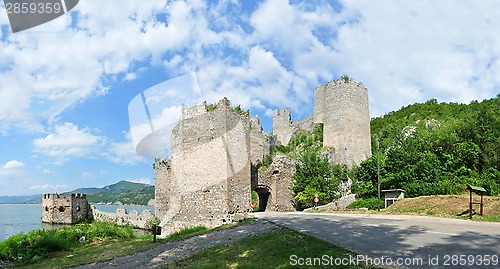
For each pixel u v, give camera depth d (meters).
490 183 36.22
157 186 39.78
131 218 48.19
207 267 12.15
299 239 14.69
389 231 16.19
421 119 72.81
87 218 61.22
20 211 115.31
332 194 44.50
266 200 42.84
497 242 12.32
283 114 79.00
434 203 28.25
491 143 42.31
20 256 20.03
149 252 18.08
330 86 60.75
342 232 16.47
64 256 20.09
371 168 45.16
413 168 40.66
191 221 32.75
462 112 70.69
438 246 11.98
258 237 16.64
